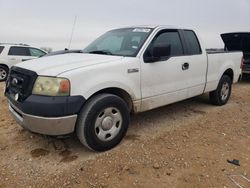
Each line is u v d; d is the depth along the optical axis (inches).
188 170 130.0
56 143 159.5
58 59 156.3
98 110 139.1
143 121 199.0
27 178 123.8
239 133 178.4
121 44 179.8
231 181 121.0
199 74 207.9
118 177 124.2
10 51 453.1
